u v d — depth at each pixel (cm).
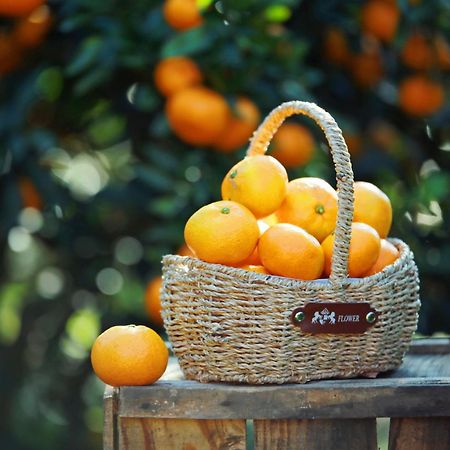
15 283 455
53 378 430
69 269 361
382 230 246
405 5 305
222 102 296
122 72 325
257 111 308
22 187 322
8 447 451
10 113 314
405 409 216
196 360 227
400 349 235
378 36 318
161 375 226
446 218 325
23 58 325
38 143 308
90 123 343
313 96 322
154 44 305
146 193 328
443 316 322
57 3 316
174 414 218
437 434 221
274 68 308
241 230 220
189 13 295
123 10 307
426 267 319
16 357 433
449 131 339
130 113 335
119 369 219
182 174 311
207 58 298
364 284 223
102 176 401
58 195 322
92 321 493
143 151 334
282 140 309
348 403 216
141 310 338
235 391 217
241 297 219
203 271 221
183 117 296
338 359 226
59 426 454
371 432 220
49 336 427
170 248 313
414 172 335
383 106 335
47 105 336
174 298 227
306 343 221
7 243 394
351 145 328
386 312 227
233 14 306
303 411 216
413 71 327
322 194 234
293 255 219
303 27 327
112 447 221
